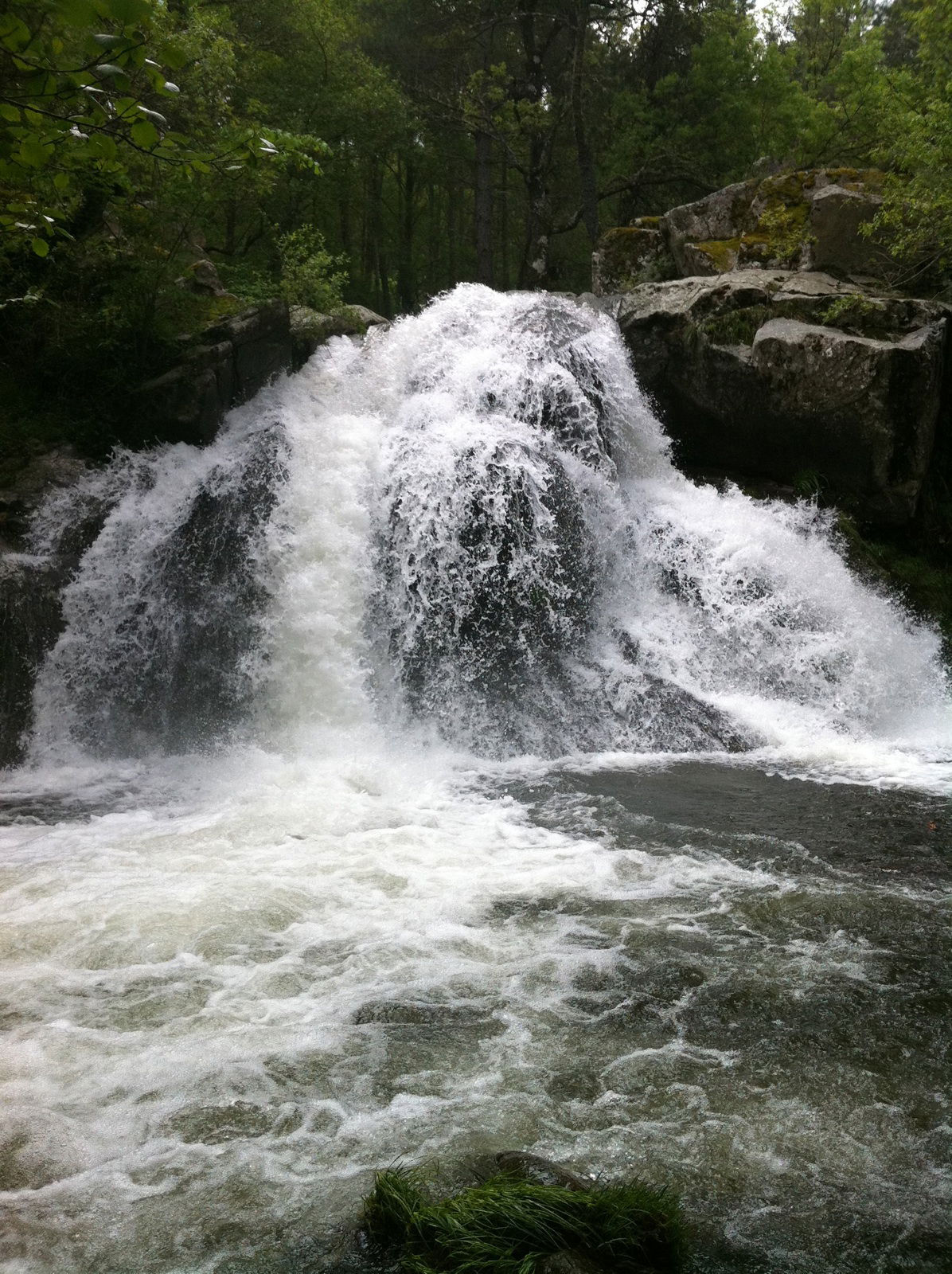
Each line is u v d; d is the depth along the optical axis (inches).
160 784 406.3
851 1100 174.7
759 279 616.7
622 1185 144.9
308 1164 157.8
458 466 473.7
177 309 583.8
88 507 498.3
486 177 1218.6
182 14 601.6
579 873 285.0
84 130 179.0
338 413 558.6
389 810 347.6
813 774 389.1
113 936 245.0
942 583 560.4
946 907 258.5
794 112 1028.5
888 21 1047.6
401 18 1269.7
